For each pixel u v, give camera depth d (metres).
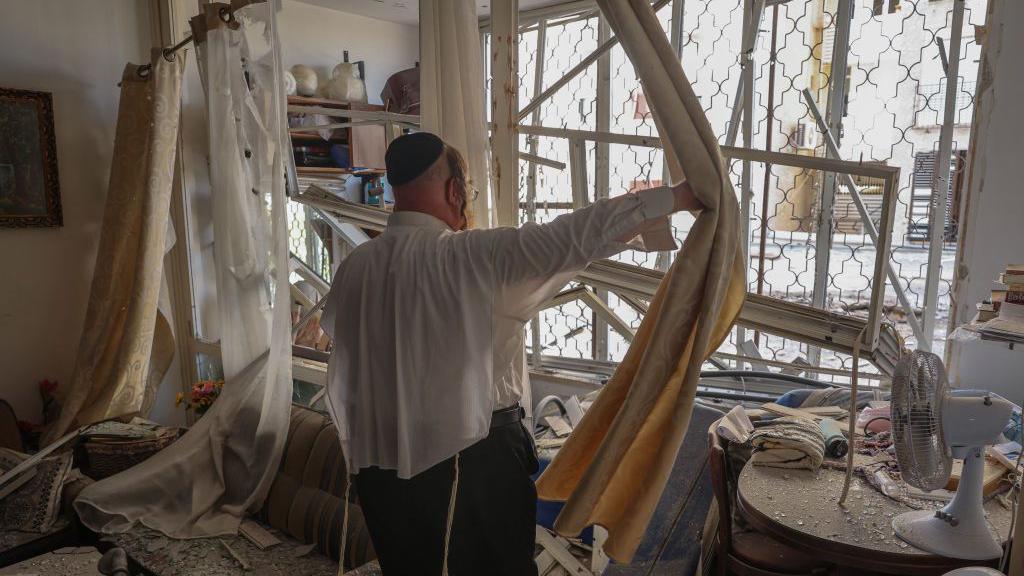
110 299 3.23
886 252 1.37
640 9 1.17
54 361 3.44
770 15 2.95
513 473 1.29
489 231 1.18
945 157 2.63
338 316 1.29
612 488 1.28
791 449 2.00
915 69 2.67
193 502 2.63
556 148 3.73
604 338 3.63
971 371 2.50
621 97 3.46
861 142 2.83
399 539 1.26
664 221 1.17
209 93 2.75
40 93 3.24
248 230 2.82
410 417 1.19
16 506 2.58
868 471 1.95
